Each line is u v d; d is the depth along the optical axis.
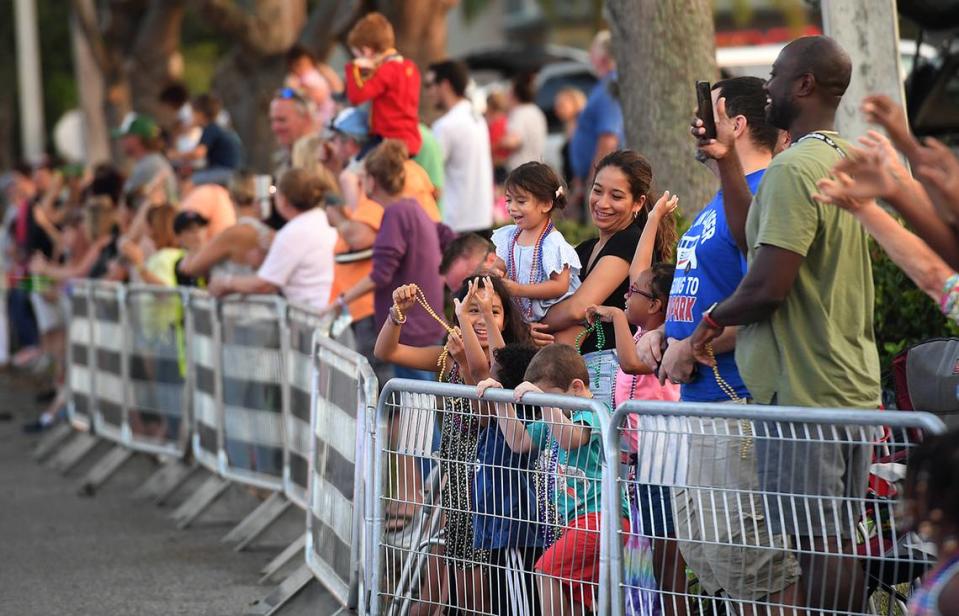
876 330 19.61
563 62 63.62
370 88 26.11
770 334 13.42
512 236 18.64
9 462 34.91
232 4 44.09
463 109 29.66
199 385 27.80
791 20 69.62
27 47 89.06
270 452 24.78
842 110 21.39
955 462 9.58
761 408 12.59
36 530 26.44
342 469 18.41
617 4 25.42
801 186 12.97
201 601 20.64
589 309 16.20
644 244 16.83
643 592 13.80
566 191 18.48
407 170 24.97
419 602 16.25
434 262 22.88
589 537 14.42
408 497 16.41
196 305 27.67
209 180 33.66
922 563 12.43
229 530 25.83
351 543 17.61
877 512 12.41
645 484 13.61
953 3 28.52
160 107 53.47
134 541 25.14
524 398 14.56
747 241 13.62
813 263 13.29
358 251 24.53
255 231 27.09
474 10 99.69
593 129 36.72
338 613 17.78
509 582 15.15
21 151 116.00
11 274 47.44
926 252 11.14
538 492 14.73
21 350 49.69
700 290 14.61
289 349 23.81
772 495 12.78
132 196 36.88
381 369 23.55
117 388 31.97
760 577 13.04
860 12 21.16
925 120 30.12
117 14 57.66
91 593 21.39
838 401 13.26
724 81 14.84
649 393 16.16
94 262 38.66
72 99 115.00
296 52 34.31
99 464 31.36
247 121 45.34
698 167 25.03
